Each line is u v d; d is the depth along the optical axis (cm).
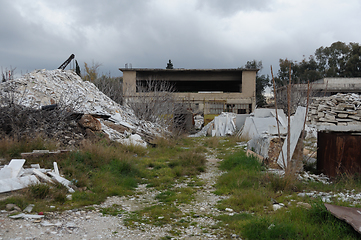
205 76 3206
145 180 704
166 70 3012
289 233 348
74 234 351
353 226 337
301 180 649
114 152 821
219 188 627
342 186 591
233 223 403
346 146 645
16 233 334
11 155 677
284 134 883
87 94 1502
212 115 2731
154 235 364
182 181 707
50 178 551
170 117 1756
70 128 1002
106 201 515
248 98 2892
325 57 4919
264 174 675
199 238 357
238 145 1311
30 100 1112
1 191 457
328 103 1305
